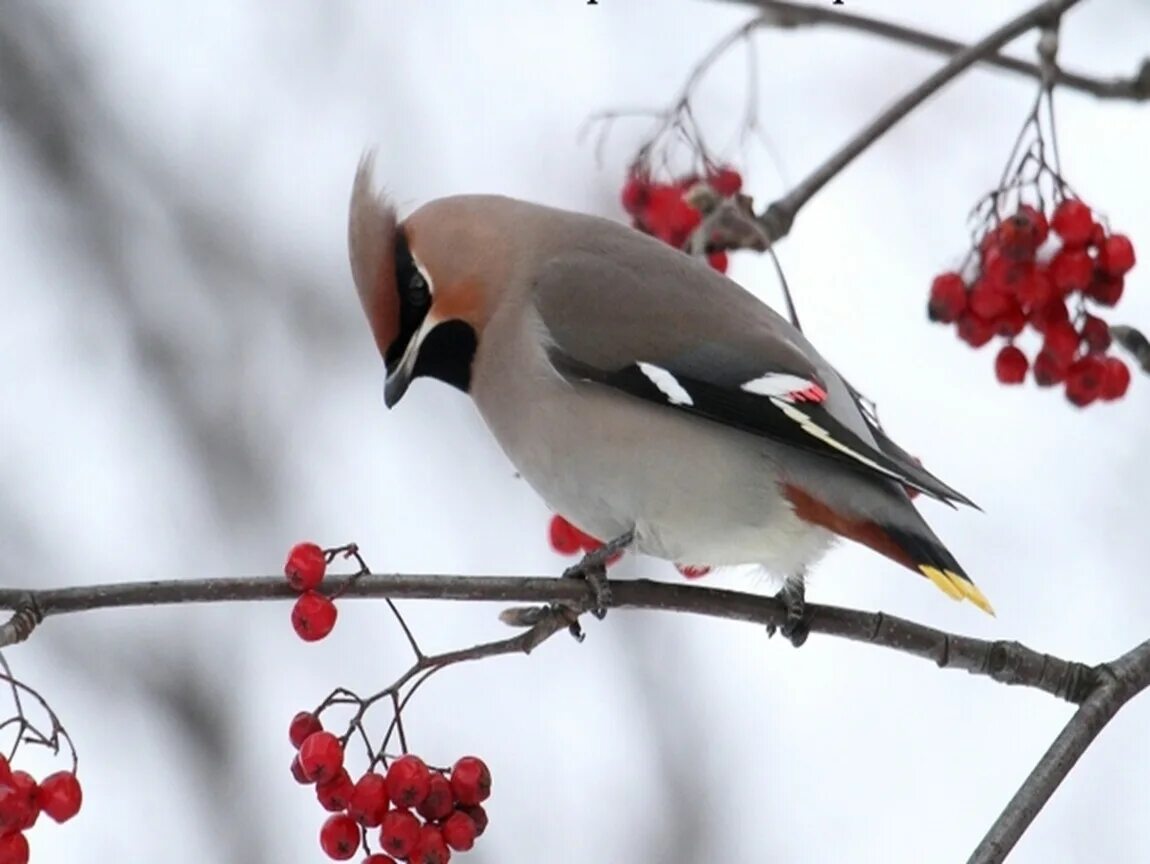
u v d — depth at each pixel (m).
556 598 9.56
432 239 10.91
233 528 15.63
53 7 16.86
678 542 10.60
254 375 16.11
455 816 8.91
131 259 16.47
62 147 16.66
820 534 10.34
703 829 14.46
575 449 10.64
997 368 11.23
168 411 16.03
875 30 11.71
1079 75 11.32
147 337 16.22
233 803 14.50
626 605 9.77
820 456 10.19
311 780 8.76
